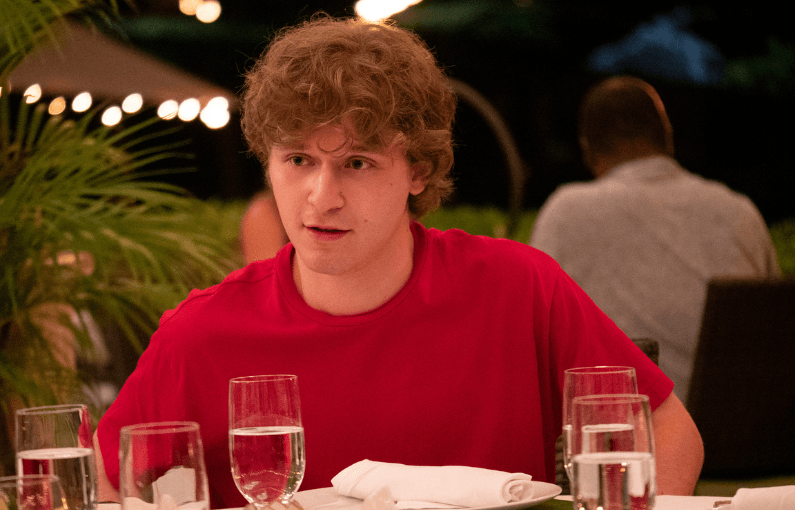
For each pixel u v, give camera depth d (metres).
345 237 1.27
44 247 2.27
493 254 1.47
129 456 0.86
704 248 2.81
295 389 1.06
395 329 1.40
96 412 2.36
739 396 2.57
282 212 1.30
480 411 1.41
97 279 2.30
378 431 1.39
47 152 2.31
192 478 0.86
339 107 1.22
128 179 2.45
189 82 4.26
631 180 2.87
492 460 1.41
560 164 14.31
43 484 0.94
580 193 2.91
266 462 1.01
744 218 2.82
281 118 1.24
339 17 1.50
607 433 0.86
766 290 2.51
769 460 2.61
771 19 14.00
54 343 2.38
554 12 14.19
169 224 2.42
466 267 1.45
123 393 1.45
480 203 13.82
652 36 13.94
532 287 1.46
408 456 1.39
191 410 1.42
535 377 1.44
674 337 2.81
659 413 1.39
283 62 1.28
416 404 1.39
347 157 1.25
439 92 1.39
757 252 2.83
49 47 2.54
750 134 13.77
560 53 14.37
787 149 13.54
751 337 2.55
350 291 1.39
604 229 2.86
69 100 3.73
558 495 1.15
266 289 1.45
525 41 13.93
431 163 1.39
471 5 14.01
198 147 11.65
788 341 2.56
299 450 1.04
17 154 2.40
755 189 13.66
